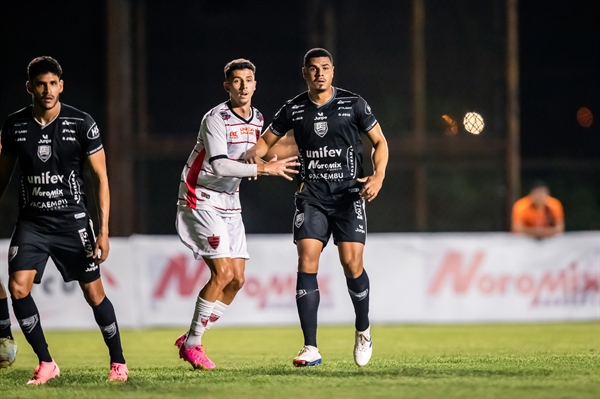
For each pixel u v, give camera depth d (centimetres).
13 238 1930
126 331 3881
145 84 5312
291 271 4000
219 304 2316
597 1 6231
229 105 2162
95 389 1784
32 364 2541
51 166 1897
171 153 4884
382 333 3600
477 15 5422
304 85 5750
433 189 5700
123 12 4831
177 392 1709
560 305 4044
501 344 3019
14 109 6028
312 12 5300
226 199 2231
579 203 5862
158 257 3981
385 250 4019
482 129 5188
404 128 5484
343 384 1772
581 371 1953
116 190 4753
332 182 2119
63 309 3919
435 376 1884
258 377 1925
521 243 4047
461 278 4031
